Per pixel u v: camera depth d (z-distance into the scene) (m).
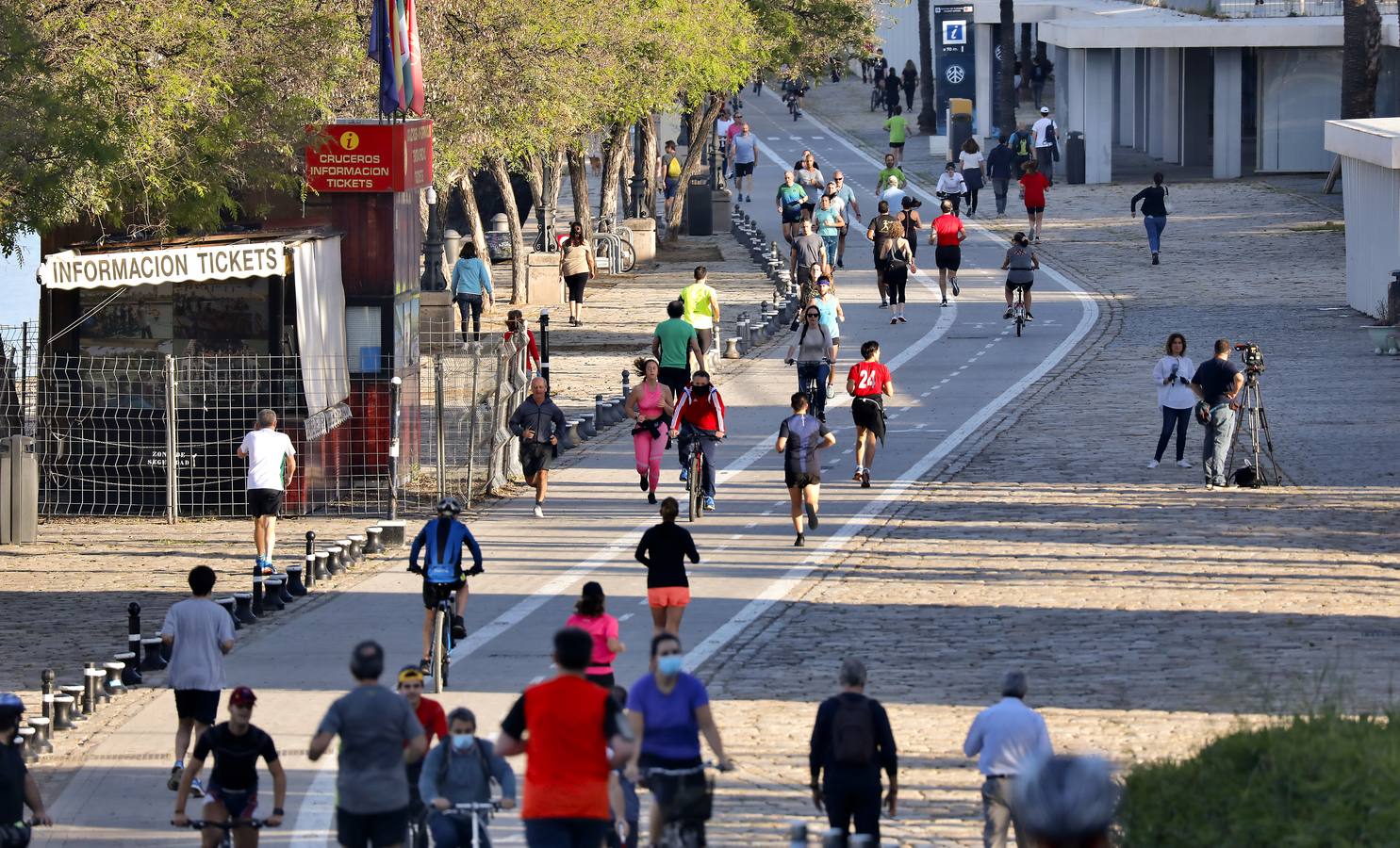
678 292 164.38
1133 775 30.78
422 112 110.62
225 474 91.06
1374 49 185.38
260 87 88.19
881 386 89.19
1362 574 69.69
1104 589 68.81
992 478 90.75
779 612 67.31
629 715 38.62
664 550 59.06
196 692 49.91
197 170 86.62
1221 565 71.88
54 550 83.00
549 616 68.00
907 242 157.12
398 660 62.62
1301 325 131.25
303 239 90.50
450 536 58.84
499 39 121.75
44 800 49.25
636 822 41.12
